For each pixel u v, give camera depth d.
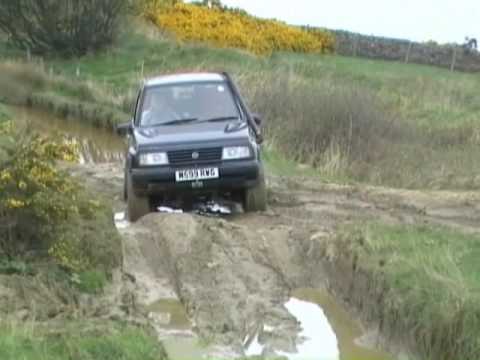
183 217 11.21
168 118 12.94
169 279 9.88
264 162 17.28
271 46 40.06
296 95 21.03
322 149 18.62
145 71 33.69
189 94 13.22
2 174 9.23
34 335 7.58
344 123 19.08
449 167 16.78
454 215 12.29
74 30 37.16
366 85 27.97
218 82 13.41
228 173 12.20
